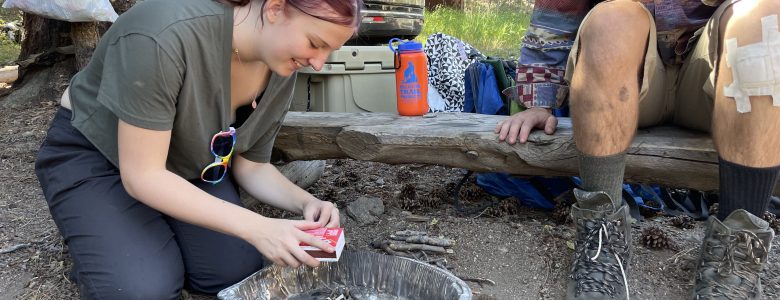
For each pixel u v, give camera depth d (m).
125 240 1.56
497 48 7.20
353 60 3.03
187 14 1.41
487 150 2.03
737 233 1.52
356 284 1.76
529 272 1.86
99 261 1.54
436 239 2.03
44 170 1.70
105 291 1.52
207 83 1.50
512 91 2.09
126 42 1.40
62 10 4.17
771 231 1.51
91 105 1.59
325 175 2.98
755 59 1.37
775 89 1.37
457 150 2.08
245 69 1.58
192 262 1.73
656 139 1.86
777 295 1.68
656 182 1.90
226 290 1.56
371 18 3.63
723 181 1.53
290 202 1.79
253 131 1.78
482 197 2.54
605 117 1.54
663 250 1.96
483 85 2.82
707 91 1.63
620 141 1.58
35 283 1.89
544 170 1.99
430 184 2.77
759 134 1.42
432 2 10.12
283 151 2.36
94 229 1.57
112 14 4.38
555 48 1.95
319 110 3.07
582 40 1.58
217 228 1.46
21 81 5.25
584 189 1.69
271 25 1.39
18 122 4.39
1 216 2.50
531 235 2.08
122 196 1.63
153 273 1.54
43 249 2.13
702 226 2.22
